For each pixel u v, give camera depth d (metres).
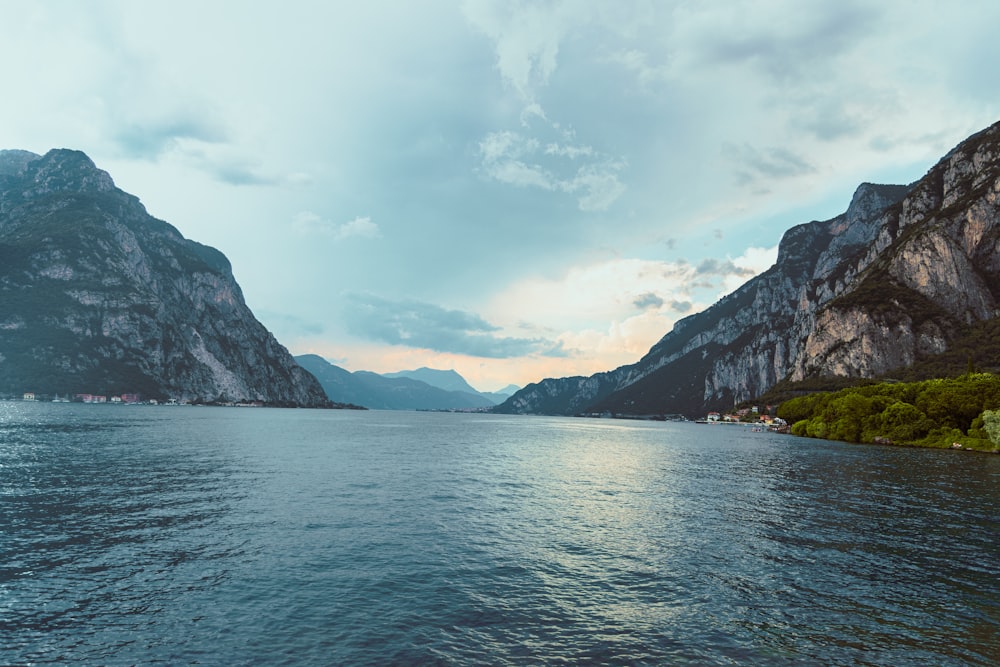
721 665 18.12
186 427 145.38
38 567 26.20
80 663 17.42
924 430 127.00
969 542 34.81
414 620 21.05
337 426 192.50
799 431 190.75
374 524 36.22
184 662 17.55
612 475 69.06
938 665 18.52
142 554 28.55
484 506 44.22
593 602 23.45
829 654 19.12
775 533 36.56
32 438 92.31
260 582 24.77
